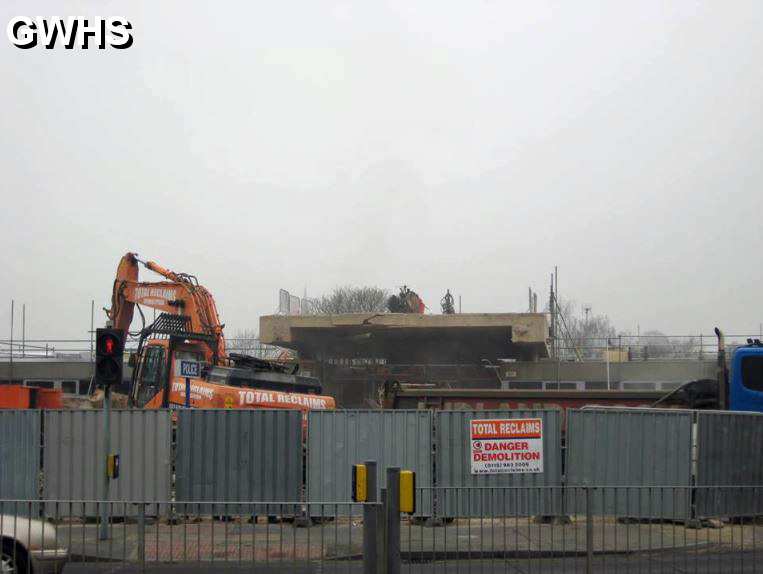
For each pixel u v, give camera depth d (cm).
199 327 2697
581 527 990
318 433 1606
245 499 1591
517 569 967
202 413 1603
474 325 3706
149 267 2827
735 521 1048
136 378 2259
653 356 6262
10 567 901
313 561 938
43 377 4266
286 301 4697
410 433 1603
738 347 2055
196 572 944
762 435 1600
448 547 967
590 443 1595
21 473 1594
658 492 1238
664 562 988
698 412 1554
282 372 2425
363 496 822
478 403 2512
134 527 960
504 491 1047
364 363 4444
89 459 1592
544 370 3969
